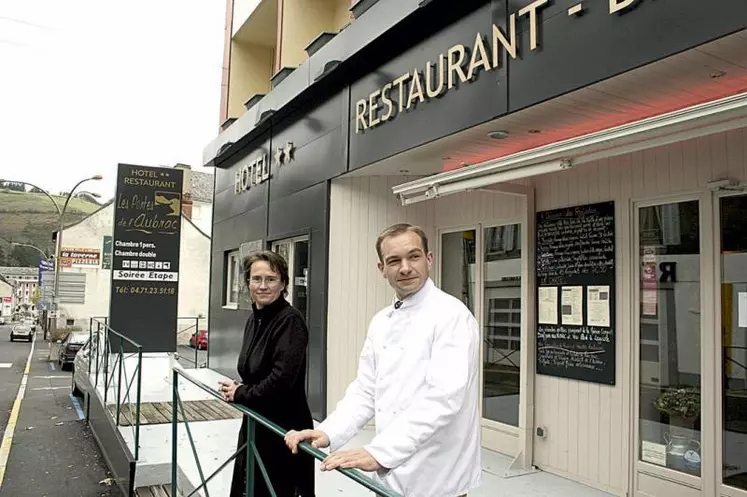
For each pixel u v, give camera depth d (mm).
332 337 6785
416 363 2090
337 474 4812
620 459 4449
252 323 3242
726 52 3148
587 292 4766
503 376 5711
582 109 4160
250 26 11375
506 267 5723
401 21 5301
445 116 4957
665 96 3875
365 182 6848
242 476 3174
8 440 8336
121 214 8703
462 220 6301
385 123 5844
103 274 33406
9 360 21953
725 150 3900
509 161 4023
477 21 4625
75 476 6539
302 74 7383
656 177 4332
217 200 11727
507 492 4512
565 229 4988
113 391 7652
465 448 2051
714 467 3867
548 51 3947
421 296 2168
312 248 7262
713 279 3939
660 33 3232
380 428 2152
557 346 5000
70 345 18609
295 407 3043
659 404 4281
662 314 4297
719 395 3871
